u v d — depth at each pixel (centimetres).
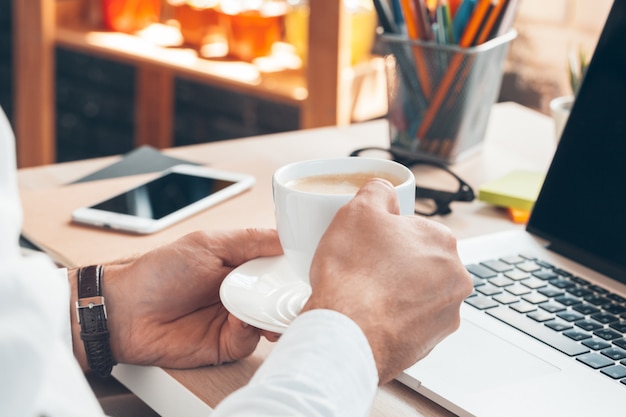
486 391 64
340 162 70
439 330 59
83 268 74
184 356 71
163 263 73
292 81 181
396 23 119
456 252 60
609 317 76
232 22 189
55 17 209
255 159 117
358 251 58
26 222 96
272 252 75
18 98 216
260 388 50
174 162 117
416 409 65
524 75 167
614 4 92
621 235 84
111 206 99
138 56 193
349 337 53
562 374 67
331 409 50
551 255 89
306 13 181
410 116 119
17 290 41
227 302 67
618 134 89
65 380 48
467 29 114
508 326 74
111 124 264
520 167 119
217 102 237
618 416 62
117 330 73
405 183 66
